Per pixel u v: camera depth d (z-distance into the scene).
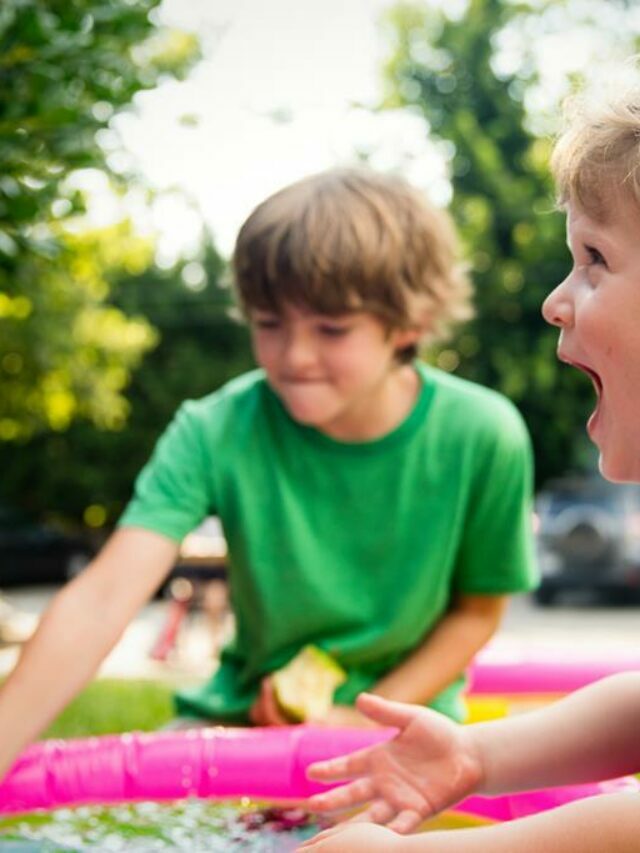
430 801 1.31
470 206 16.98
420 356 2.10
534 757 1.32
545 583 12.20
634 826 0.97
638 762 1.31
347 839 1.11
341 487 1.98
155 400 19.14
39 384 11.71
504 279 17.02
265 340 1.84
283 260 1.79
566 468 17.77
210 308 19.52
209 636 10.24
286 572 1.98
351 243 1.81
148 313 19.52
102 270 11.55
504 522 2.04
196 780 1.72
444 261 2.02
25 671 1.59
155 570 1.79
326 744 1.73
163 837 1.55
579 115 1.13
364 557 1.99
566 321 1.12
